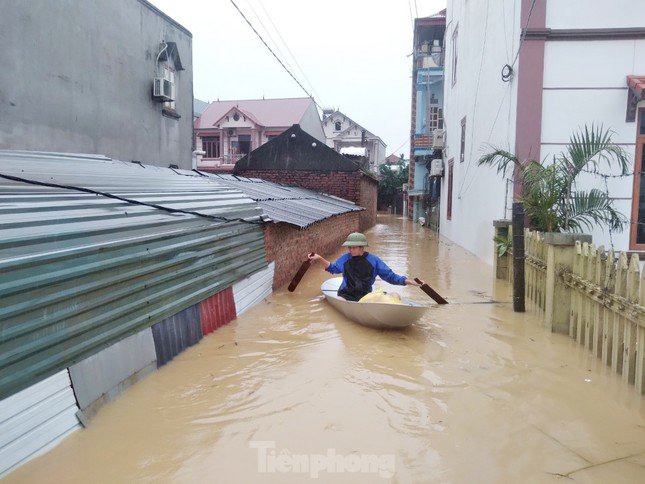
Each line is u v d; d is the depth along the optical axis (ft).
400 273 35.53
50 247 10.14
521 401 13.37
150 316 13.83
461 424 11.94
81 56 34.91
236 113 127.24
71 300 10.51
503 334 19.76
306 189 64.90
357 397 13.26
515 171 30.96
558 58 30.91
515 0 32.24
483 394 13.76
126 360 12.62
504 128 34.40
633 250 30.68
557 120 31.17
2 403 8.63
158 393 12.85
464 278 33.45
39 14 30.53
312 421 11.83
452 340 18.81
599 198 24.00
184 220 16.96
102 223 12.68
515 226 23.40
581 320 18.47
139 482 9.20
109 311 11.91
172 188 22.34
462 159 52.75
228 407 12.35
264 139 128.77
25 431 9.16
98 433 10.64
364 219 80.18
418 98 101.40
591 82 30.78
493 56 37.93
